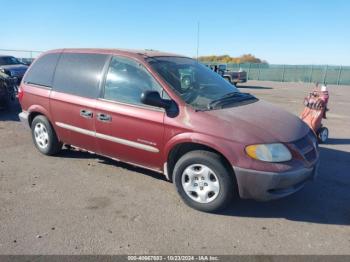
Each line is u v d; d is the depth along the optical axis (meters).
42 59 5.72
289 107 13.38
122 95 4.50
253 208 4.05
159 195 4.33
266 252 3.15
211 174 3.81
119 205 4.03
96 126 4.73
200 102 4.09
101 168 5.23
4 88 9.84
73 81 5.09
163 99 4.09
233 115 3.88
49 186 4.54
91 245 3.18
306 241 3.36
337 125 9.66
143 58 4.48
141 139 4.28
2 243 3.17
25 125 5.97
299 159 3.69
